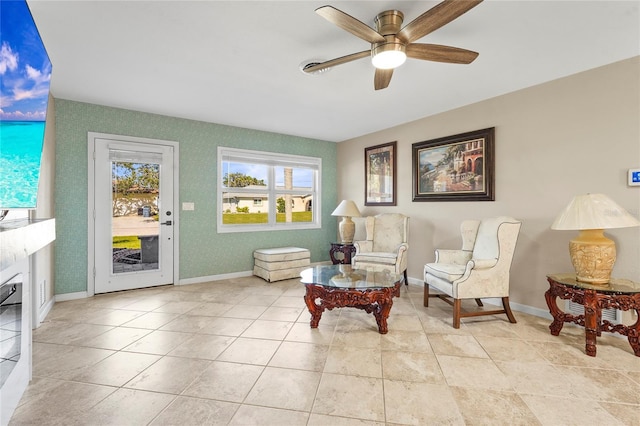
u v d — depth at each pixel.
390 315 2.99
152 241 3.98
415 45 1.92
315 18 1.96
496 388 1.78
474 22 1.99
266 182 5.01
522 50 2.35
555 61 2.53
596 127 2.62
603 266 2.26
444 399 1.67
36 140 1.56
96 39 2.19
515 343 2.37
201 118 4.17
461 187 3.66
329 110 3.83
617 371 1.97
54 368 1.97
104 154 3.64
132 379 1.85
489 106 3.38
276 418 1.52
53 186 3.30
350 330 2.62
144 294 3.68
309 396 1.70
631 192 2.44
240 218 4.74
